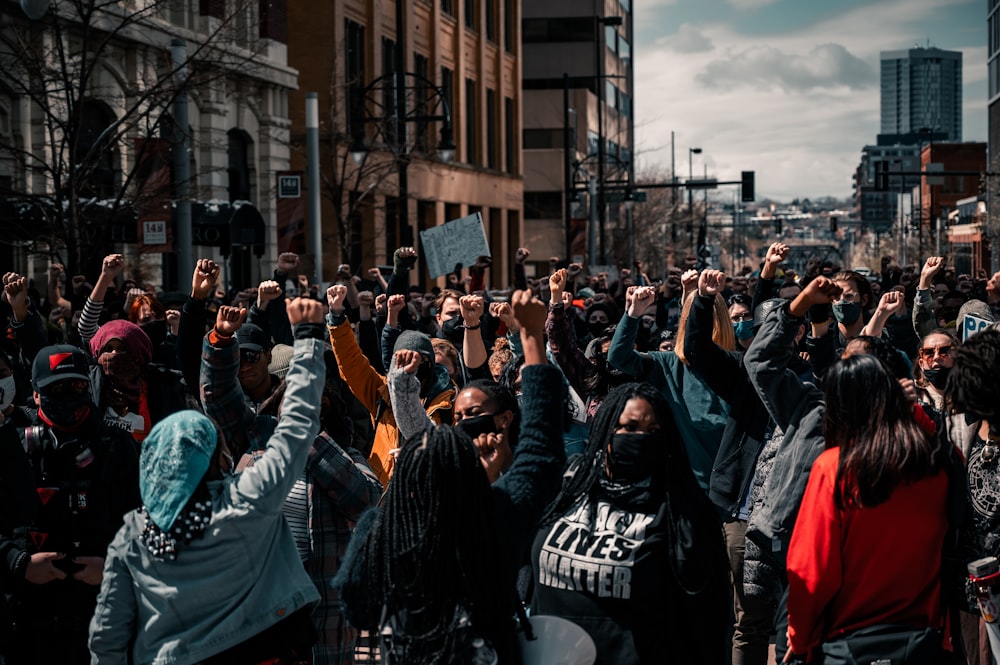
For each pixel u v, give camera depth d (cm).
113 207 1667
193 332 656
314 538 554
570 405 691
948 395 484
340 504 554
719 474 632
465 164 4819
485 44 5175
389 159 3412
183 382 686
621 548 455
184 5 2577
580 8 7938
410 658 388
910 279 1623
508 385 713
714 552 457
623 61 9625
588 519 466
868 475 434
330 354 880
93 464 545
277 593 437
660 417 462
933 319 952
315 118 2317
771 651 758
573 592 459
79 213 1636
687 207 9112
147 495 428
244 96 2877
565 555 461
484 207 5175
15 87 1839
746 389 626
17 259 2141
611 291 1823
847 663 440
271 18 2995
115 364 656
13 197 1750
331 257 3553
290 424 445
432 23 4456
